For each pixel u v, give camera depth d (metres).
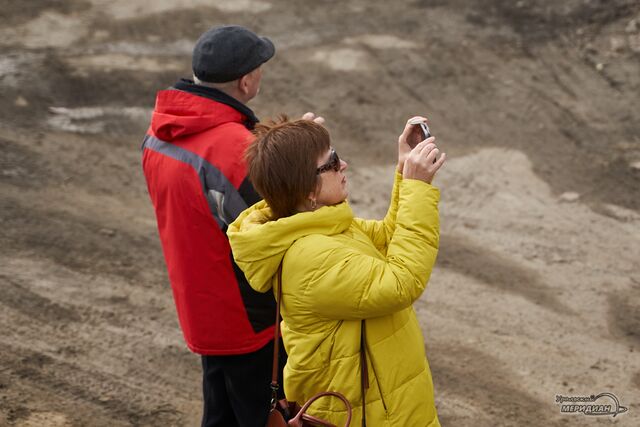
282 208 3.85
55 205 10.19
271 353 5.08
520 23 14.56
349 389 3.80
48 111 12.52
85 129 12.13
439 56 13.83
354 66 13.68
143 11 15.77
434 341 7.84
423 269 3.72
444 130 12.05
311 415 3.93
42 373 7.09
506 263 9.20
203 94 4.86
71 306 8.19
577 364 7.44
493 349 7.70
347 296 3.64
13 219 9.76
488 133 11.93
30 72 13.38
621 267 9.03
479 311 8.33
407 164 3.82
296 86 13.23
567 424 6.64
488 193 10.64
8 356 7.28
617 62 13.23
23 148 11.45
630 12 14.27
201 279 4.95
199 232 4.87
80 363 7.29
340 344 3.78
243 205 4.70
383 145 11.85
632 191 10.48
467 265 9.16
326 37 14.65
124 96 13.05
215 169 4.72
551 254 9.34
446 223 10.05
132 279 8.77
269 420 3.98
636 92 12.51
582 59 13.43
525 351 7.66
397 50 14.07
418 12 15.30
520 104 12.50
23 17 15.37
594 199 10.38
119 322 7.99
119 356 7.45
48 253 9.13
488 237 9.73
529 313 8.27
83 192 10.57
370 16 15.29
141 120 12.47
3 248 9.16
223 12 15.73
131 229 9.80
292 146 3.72
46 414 6.55
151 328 7.93
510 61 13.56
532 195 10.55
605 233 9.69
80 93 13.05
